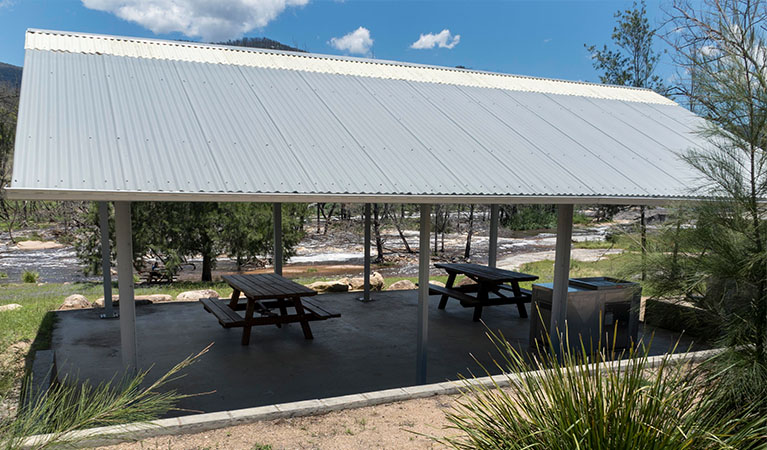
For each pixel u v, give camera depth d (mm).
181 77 5789
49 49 5672
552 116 7160
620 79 14188
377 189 4250
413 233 29094
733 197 3217
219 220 14352
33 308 8023
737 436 2111
